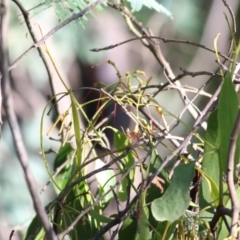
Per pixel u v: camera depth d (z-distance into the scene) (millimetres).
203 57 9344
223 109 2455
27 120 8398
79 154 2883
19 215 7625
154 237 2699
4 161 7793
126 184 2947
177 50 9344
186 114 8094
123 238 2738
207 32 9320
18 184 7785
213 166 2637
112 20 9258
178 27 9203
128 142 2955
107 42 9133
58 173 3240
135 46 9398
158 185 2686
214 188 2562
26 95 8578
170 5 8906
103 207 3109
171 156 2615
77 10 3207
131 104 2982
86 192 2922
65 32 8578
